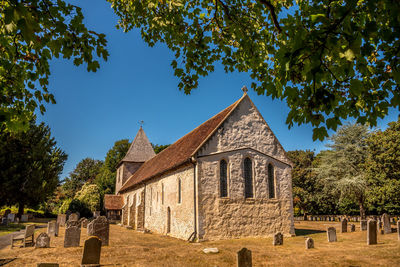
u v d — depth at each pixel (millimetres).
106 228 14359
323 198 40500
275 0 5949
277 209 18094
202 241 15445
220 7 6430
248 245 13727
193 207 16266
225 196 16906
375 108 4457
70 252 11648
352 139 32219
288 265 9414
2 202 32125
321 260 9992
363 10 3865
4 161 30422
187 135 26484
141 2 5867
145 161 42344
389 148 28766
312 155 52531
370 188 29812
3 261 10156
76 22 3992
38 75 4750
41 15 3721
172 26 6043
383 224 17266
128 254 11469
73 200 41969
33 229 14047
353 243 13711
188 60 6270
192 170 16906
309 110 3764
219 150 17328
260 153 18625
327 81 4160
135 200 30016
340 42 3131
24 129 5285
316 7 3432
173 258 10641
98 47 4293
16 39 4566
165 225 20406
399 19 2818
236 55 6449
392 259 9672
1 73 4953
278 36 5781
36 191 32281
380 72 4367
